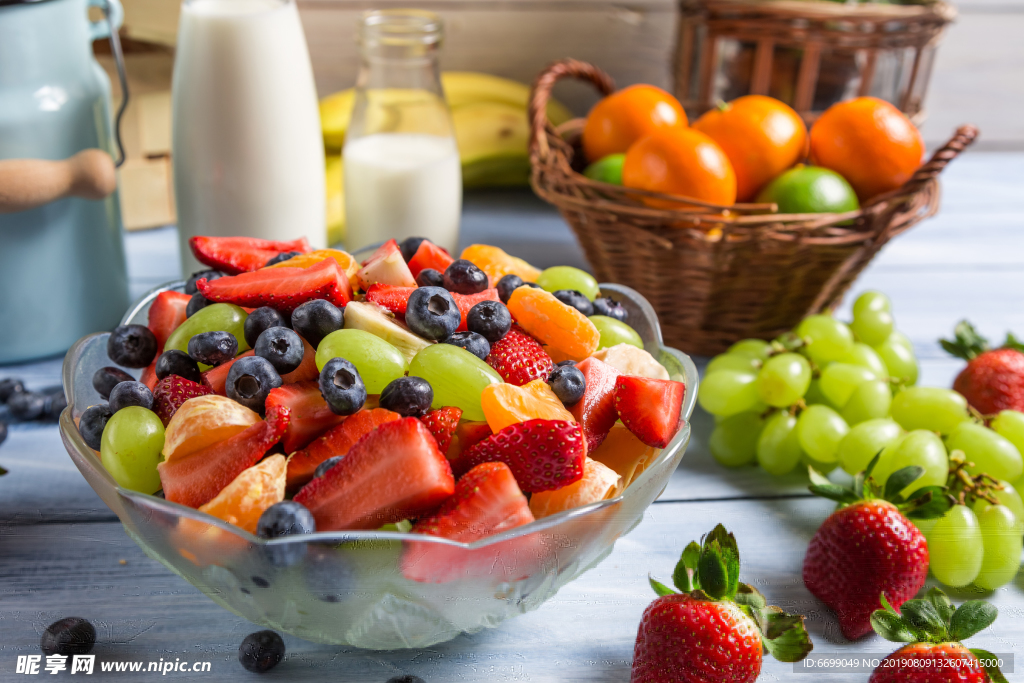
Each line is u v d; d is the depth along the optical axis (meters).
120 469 0.53
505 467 0.50
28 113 0.67
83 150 0.69
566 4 0.97
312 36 0.96
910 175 0.74
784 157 0.74
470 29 0.97
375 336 0.55
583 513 0.50
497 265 0.62
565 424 0.51
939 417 0.65
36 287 0.70
